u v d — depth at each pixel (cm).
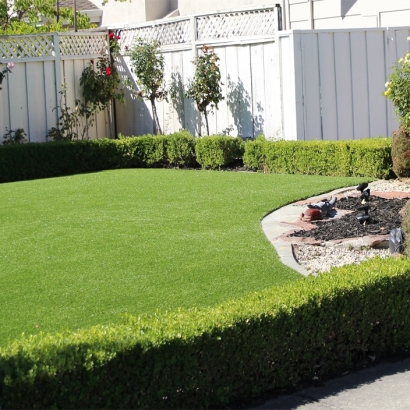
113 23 2034
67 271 604
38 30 1728
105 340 349
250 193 923
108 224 766
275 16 1229
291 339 406
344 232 717
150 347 348
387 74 1262
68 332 368
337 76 1223
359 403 387
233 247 661
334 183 985
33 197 953
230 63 1328
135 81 1478
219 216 794
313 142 1098
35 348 337
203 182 1036
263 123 1279
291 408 383
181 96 1419
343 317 429
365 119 1255
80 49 1444
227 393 383
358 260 632
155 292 546
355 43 1231
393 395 396
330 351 430
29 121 1362
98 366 330
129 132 1524
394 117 1204
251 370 393
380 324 451
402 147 973
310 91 1205
